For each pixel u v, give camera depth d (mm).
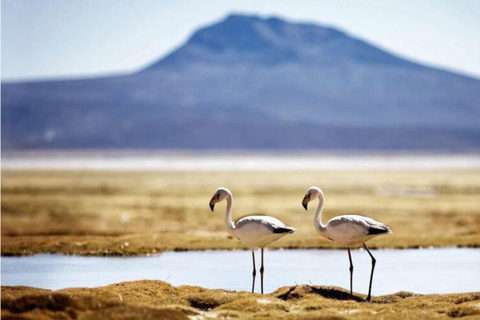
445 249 28953
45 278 22031
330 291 17891
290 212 42375
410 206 45656
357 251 28609
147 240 29625
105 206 46469
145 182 76688
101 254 27062
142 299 16797
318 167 126312
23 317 13516
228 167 126750
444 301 16844
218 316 15039
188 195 56469
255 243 18297
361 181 79062
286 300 17094
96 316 13664
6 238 30391
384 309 15688
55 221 38250
